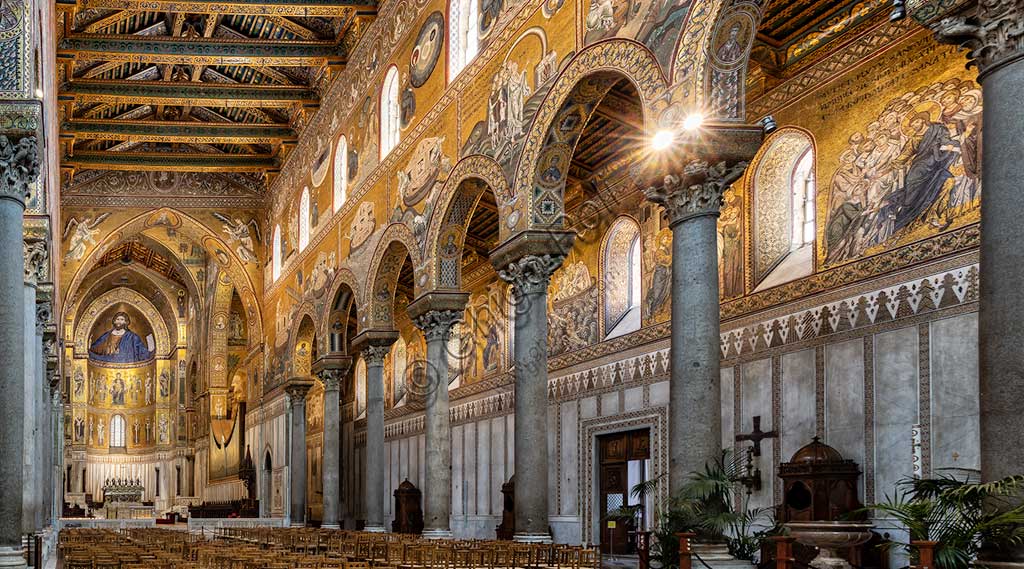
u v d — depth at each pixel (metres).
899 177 15.50
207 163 44.94
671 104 13.79
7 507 14.05
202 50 33.59
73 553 15.59
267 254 46.78
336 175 34.41
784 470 16.42
